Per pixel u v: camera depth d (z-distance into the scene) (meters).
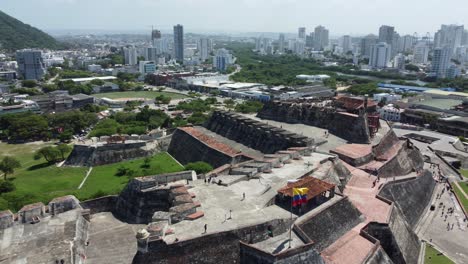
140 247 63.09
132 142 173.62
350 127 150.88
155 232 64.69
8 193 124.94
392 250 84.50
